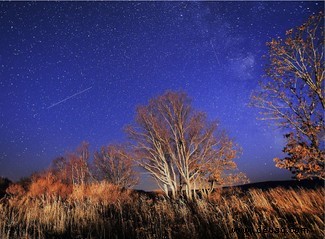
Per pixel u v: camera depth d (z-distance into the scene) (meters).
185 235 7.74
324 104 8.08
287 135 8.20
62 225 9.45
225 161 18.20
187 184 18.22
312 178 7.59
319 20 8.45
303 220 7.16
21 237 8.05
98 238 8.48
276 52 8.95
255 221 7.94
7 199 15.42
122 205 14.10
